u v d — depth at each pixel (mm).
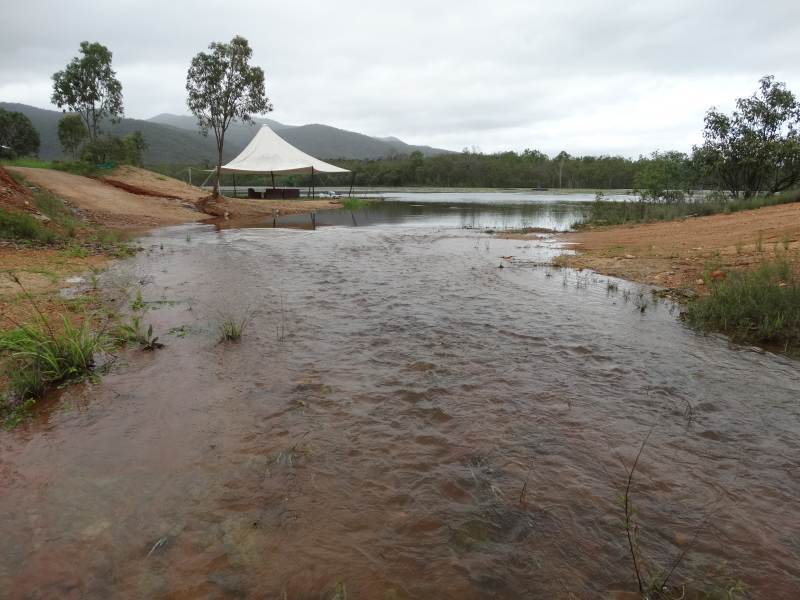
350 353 4359
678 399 3439
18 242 10656
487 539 2105
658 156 21000
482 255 10438
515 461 2684
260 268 8914
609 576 1908
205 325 5199
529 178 85750
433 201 39750
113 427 3088
